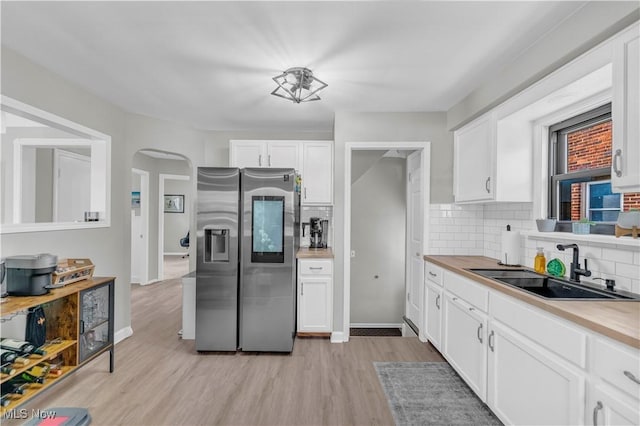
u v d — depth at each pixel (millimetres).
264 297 3230
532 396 1716
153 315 4414
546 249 2549
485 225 3447
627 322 1326
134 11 1819
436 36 2049
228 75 2650
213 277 3219
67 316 2418
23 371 2045
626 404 1197
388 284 4984
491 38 2074
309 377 2756
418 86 2846
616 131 1582
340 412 2270
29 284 2166
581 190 2379
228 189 3236
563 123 2494
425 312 3508
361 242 4992
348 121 3561
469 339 2432
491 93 2654
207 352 3252
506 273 2516
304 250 3957
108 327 2789
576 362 1427
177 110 3561
